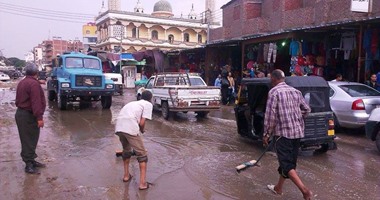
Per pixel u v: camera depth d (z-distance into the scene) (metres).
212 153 7.44
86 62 15.36
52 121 11.52
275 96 4.67
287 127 4.61
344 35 13.09
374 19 10.59
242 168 6.00
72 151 7.43
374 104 8.98
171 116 12.25
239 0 26.61
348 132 9.82
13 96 21.69
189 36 57.78
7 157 6.86
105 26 52.50
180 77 13.68
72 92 13.91
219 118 12.76
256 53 18.16
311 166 6.48
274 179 5.68
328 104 7.15
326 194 5.02
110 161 6.67
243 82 8.25
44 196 4.89
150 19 53.44
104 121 11.63
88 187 5.25
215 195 4.98
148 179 5.65
